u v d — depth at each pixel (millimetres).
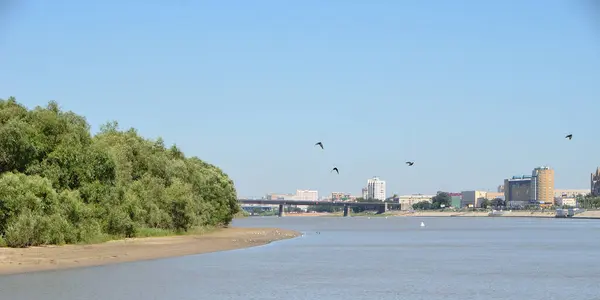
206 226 141875
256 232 152375
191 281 55031
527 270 67875
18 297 44469
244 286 52594
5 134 79375
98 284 51562
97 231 87438
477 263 76562
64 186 85250
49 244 79312
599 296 48781
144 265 67250
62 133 86875
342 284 54719
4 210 75562
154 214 108812
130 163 110250
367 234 173750
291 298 46781
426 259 82375
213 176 156375
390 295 48781
